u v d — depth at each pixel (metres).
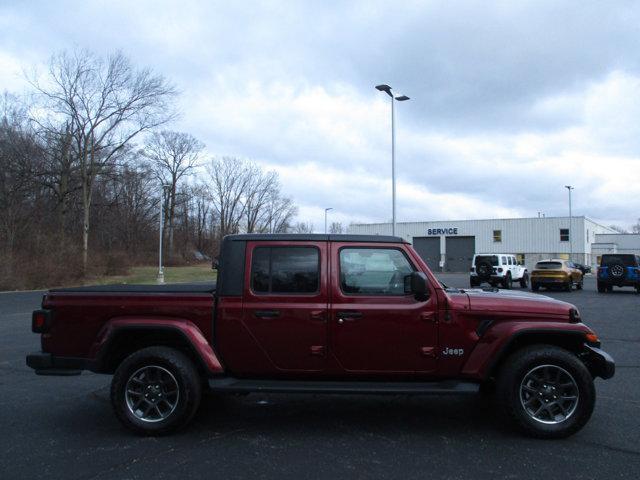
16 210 32.19
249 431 5.07
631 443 4.66
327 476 3.96
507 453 4.43
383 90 26.20
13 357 8.92
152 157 74.00
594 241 67.88
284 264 5.03
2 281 25.61
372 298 4.92
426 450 4.52
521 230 60.53
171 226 77.69
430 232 64.50
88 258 33.91
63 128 35.16
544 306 4.96
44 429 5.13
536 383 4.82
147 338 5.26
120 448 4.59
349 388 4.78
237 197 90.19
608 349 9.41
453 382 4.87
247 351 4.93
